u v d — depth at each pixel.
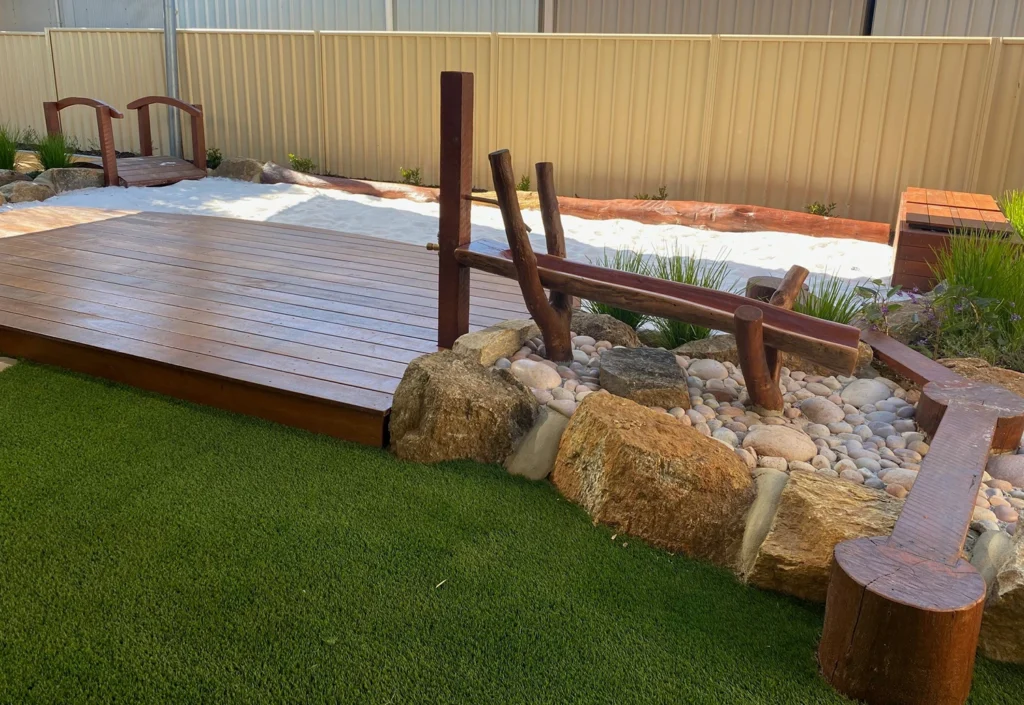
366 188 8.41
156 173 8.44
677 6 8.94
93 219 6.25
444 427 2.81
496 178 2.98
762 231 7.16
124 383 3.42
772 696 1.85
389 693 1.81
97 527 2.36
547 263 3.34
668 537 2.40
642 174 8.29
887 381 3.36
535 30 9.60
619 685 1.87
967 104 7.13
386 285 4.61
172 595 2.08
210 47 9.74
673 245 6.54
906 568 1.81
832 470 2.63
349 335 3.69
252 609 2.05
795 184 7.82
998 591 1.97
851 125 7.50
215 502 2.52
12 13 12.69
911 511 2.05
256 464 2.77
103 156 7.90
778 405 3.02
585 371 3.28
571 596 2.17
